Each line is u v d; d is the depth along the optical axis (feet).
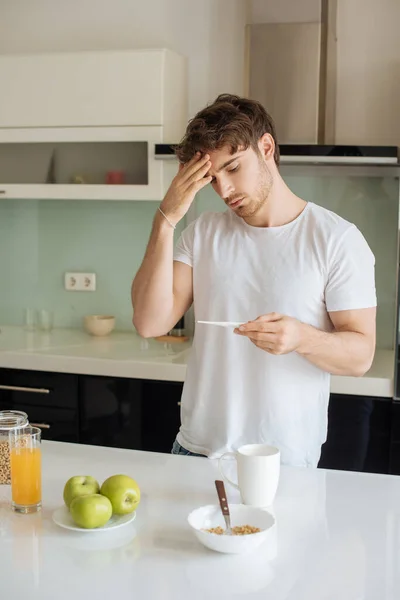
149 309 6.11
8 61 10.75
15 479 4.78
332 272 5.89
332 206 10.77
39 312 12.09
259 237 6.08
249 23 9.84
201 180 5.74
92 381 9.84
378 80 10.39
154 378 9.55
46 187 10.83
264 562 4.10
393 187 10.53
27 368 10.14
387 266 10.66
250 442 6.04
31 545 4.31
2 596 3.73
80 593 3.76
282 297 5.97
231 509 4.53
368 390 8.84
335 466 9.04
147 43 11.28
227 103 5.75
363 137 10.49
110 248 11.95
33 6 11.68
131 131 10.32
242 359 6.02
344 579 3.92
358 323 5.89
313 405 5.99
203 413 6.20
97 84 10.40
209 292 6.20
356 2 10.33
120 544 4.31
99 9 11.42
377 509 4.86
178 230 11.31
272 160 6.05
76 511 4.37
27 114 10.76
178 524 4.58
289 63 9.73
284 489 5.21
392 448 8.84
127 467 5.60
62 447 6.09
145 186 10.37
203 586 3.83
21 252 12.39
